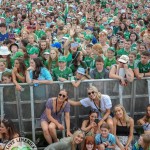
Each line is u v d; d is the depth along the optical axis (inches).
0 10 761.0
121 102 267.7
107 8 863.1
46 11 793.6
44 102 261.0
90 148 240.2
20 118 262.2
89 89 254.8
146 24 665.0
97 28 548.7
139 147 242.5
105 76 275.9
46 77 259.3
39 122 265.7
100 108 258.8
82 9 845.2
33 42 376.2
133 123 257.9
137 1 952.3
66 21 682.2
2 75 263.6
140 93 270.5
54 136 253.9
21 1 916.6
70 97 263.3
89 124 262.1
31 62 260.7
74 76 275.9
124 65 263.3
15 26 589.9
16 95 254.8
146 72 276.7
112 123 253.9
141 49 334.0
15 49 346.6
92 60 324.5
